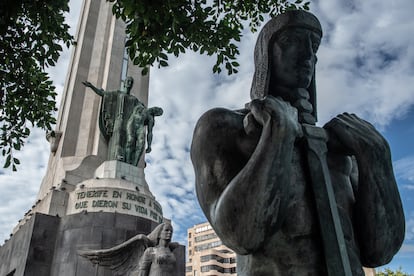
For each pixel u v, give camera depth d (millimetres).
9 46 7512
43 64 7809
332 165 2758
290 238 2451
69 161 17453
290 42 2854
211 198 2594
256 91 2938
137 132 17859
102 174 16250
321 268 2371
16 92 8039
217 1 7211
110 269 13078
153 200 16250
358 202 2615
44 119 8359
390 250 2541
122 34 21562
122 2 5852
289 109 2469
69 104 19266
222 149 2654
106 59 20750
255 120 2521
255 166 2287
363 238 2566
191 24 6516
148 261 11812
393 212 2510
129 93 18969
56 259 13672
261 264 2453
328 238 2367
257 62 3045
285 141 2330
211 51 6734
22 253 13750
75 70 20422
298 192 2533
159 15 6016
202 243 95438
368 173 2547
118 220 14594
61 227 14336
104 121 18062
